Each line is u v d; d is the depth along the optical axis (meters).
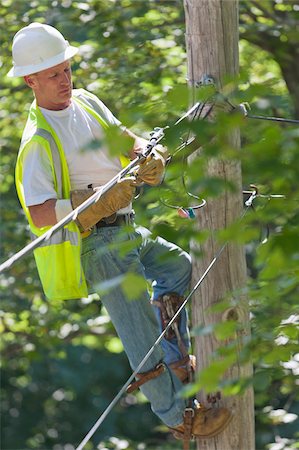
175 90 8.59
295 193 8.90
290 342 10.55
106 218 12.38
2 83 22.61
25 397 40.91
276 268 8.55
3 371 40.19
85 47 21.12
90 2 21.42
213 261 12.66
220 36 13.46
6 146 24.00
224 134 8.64
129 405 40.34
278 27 21.36
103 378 40.19
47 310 23.95
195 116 9.88
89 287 12.90
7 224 23.52
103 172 12.29
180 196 10.78
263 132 8.79
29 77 12.33
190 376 13.28
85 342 26.41
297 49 22.52
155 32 21.41
